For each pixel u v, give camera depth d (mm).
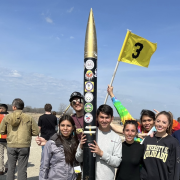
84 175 1989
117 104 2727
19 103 3094
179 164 1963
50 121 4250
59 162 1943
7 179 3000
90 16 2270
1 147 3727
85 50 2201
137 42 3299
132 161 2041
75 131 2152
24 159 3049
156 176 1992
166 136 2111
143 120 2594
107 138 2055
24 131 3037
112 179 2004
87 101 2090
